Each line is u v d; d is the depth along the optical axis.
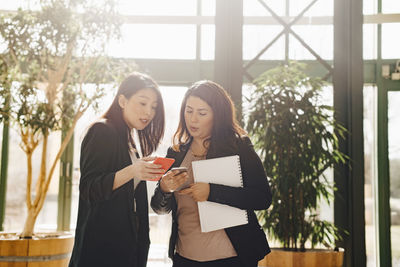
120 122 1.59
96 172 1.44
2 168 4.65
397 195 4.47
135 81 1.62
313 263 3.07
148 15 4.88
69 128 3.69
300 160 3.37
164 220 4.51
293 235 3.37
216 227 1.48
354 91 4.13
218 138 1.59
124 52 4.82
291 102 3.43
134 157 1.65
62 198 4.62
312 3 4.59
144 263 1.56
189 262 1.54
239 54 4.31
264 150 3.62
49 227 4.63
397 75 4.48
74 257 1.46
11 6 4.70
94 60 3.68
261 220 3.60
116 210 1.47
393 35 4.60
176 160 1.67
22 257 3.06
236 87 4.27
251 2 4.78
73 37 3.45
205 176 1.51
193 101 1.60
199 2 4.91
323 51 4.60
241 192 1.47
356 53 4.15
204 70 4.82
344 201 4.16
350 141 4.12
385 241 4.42
